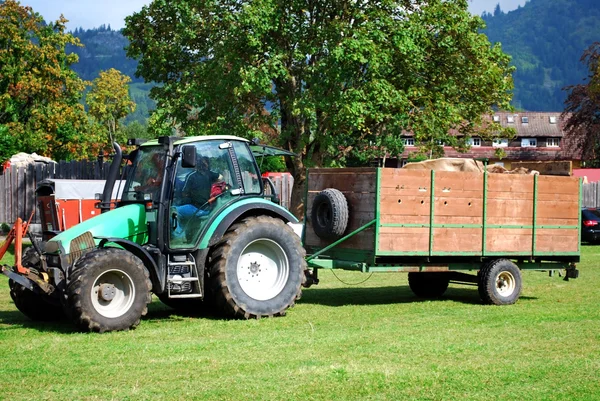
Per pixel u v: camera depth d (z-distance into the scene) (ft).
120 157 34.30
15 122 149.18
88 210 61.36
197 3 81.25
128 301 30.32
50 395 20.22
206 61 82.48
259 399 19.88
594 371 23.29
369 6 83.25
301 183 86.43
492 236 39.45
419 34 82.38
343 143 95.40
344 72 78.13
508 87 91.15
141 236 32.81
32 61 154.61
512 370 23.29
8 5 151.74
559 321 32.91
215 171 34.06
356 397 20.13
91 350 26.07
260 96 81.15
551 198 41.22
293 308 36.88
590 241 95.25
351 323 32.14
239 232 33.37
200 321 32.81
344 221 37.88
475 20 89.51
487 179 39.19
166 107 84.02
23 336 29.19
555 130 289.94
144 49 88.43
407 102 82.38
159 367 23.49
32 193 89.76
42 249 33.99
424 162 41.24
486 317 34.01
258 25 76.38
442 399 20.04
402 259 38.63
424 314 34.96
